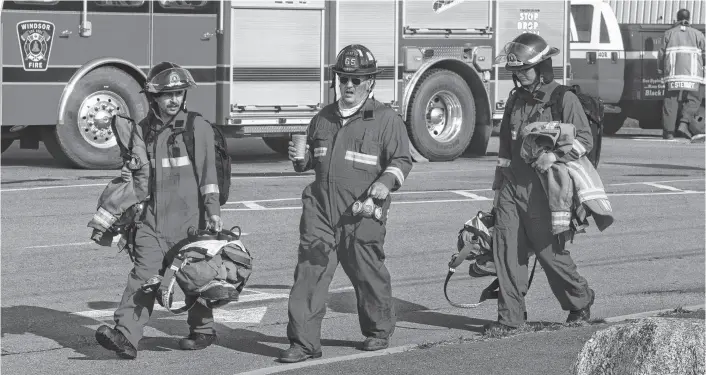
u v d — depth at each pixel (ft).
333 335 35.29
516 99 34.55
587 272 45.57
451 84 84.94
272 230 53.67
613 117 115.14
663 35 112.06
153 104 32.30
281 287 42.39
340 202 31.73
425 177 74.02
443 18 85.25
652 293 41.55
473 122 86.33
